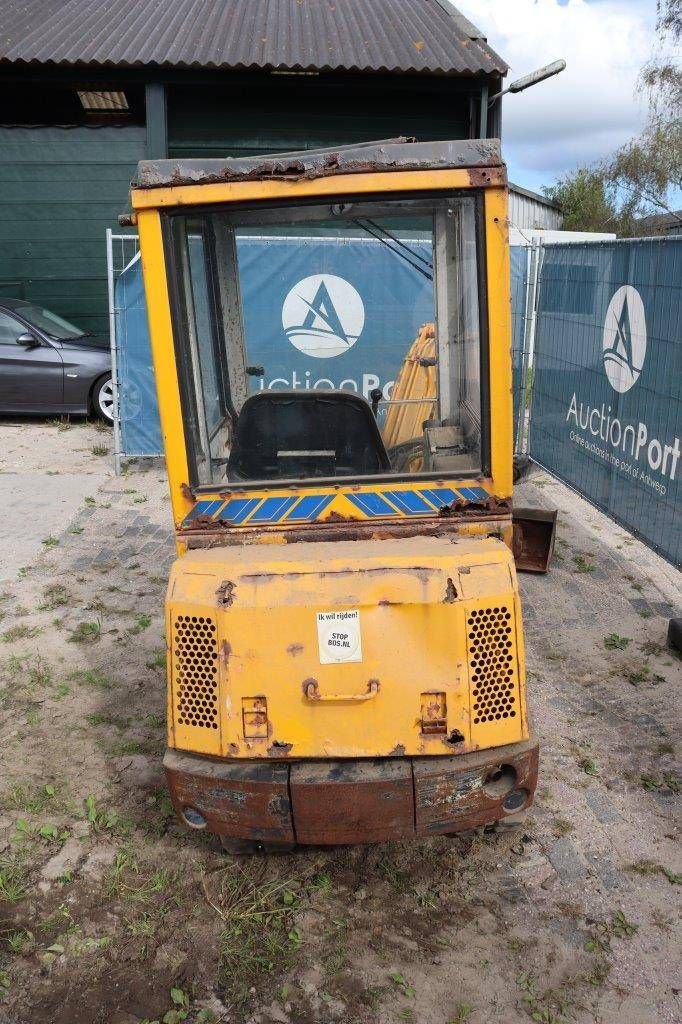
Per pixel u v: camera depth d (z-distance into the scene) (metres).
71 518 8.08
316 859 3.83
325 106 13.14
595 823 4.02
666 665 5.43
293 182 3.08
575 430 7.40
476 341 3.33
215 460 3.61
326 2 15.16
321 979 3.23
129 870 3.80
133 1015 3.11
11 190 13.27
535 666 5.41
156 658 5.62
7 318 11.70
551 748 4.58
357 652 3.01
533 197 22.09
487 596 3.02
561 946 3.35
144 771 4.49
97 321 13.88
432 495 3.41
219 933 3.45
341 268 4.02
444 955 3.32
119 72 12.46
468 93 13.05
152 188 3.12
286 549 3.27
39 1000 3.17
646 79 22.86
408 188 3.06
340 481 3.43
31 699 5.15
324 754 3.07
